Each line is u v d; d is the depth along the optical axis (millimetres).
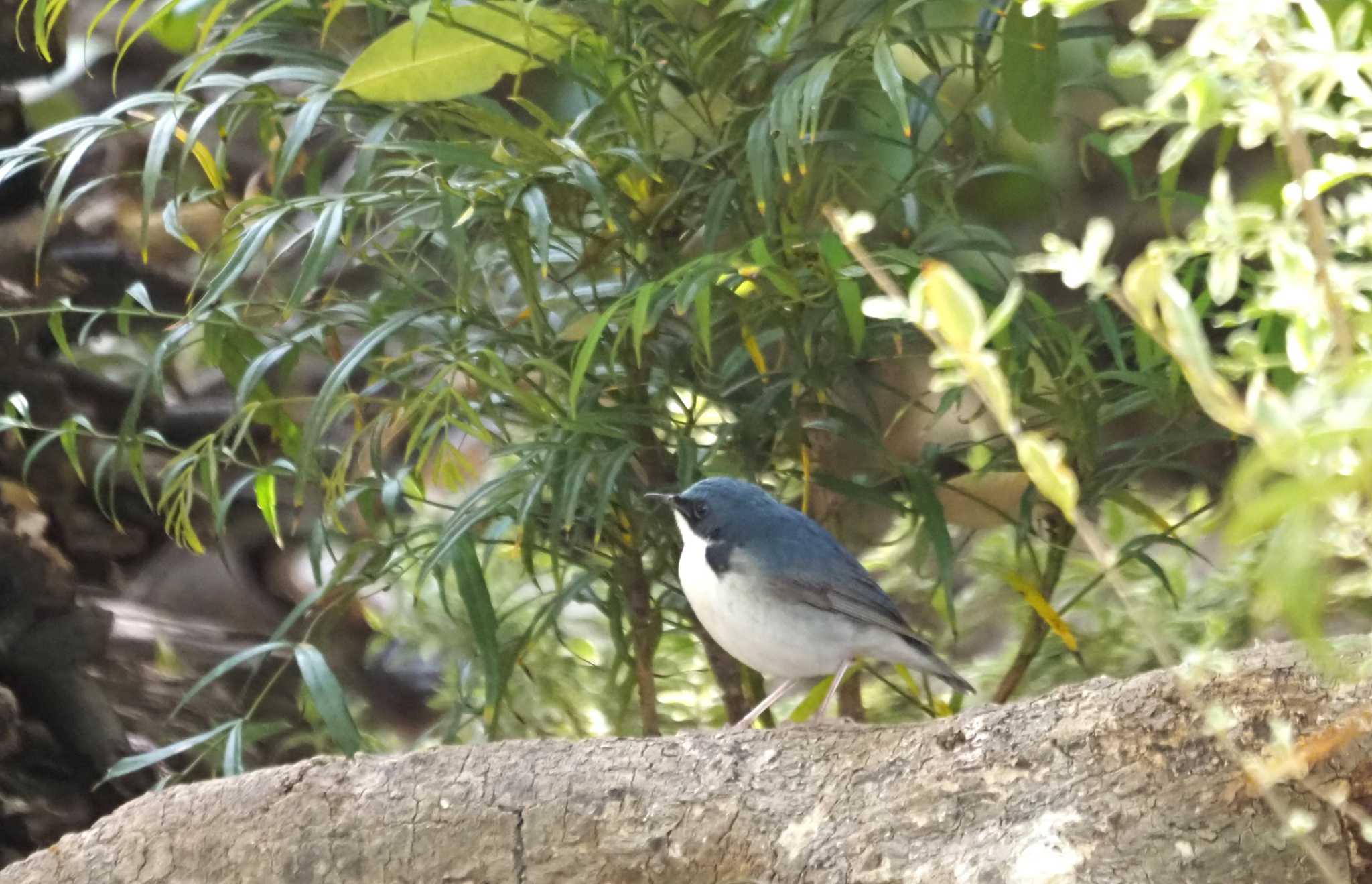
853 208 8109
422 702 10383
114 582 10266
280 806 5336
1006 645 10242
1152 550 10180
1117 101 7875
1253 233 3252
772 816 5023
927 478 6930
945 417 9836
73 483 9570
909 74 10250
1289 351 2992
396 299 7359
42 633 8570
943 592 8758
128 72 11648
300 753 9547
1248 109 2871
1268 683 4711
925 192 7395
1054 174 10094
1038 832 4652
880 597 6477
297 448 7613
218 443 8656
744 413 6820
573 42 6469
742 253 6215
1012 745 4961
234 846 5301
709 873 5035
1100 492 7195
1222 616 8570
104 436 7379
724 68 6766
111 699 9086
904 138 7324
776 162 6742
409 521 9617
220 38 7516
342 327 8531
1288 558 2535
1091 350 7316
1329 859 4457
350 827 5234
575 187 6613
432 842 5172
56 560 8742
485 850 5141
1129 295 2764
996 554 9648
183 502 8266
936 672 6609
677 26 6871
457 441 10258
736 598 6469
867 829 4891
